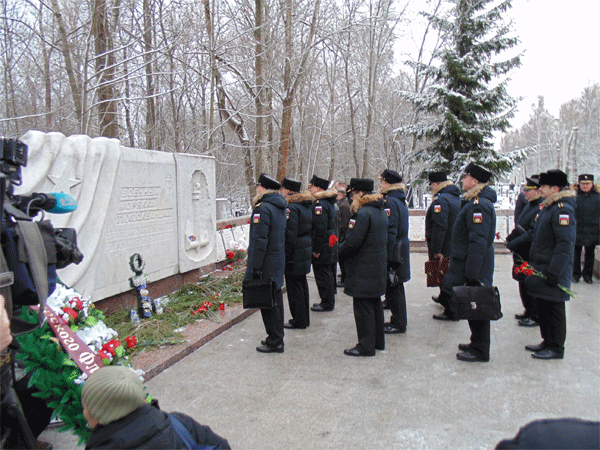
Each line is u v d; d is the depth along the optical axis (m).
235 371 4.15
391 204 5.22
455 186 6.15
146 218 5.75
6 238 1.96
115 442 1.70
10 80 8.55
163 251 6.15
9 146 1.99
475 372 4.10
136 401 1.78
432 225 6.01
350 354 4.54
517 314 5.84
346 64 17.28
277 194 4.65
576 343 4.86
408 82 21.77
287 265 5.32
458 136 13.15
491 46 12.96
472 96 13.11
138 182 5.57
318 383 3.88
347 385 3.84
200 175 7.10
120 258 5.25
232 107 12.82
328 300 6.31
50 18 9.27
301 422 3.22
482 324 4.30
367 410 3.39
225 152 13.62
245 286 4.37
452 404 3.48
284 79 12.20
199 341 4.76
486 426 3.14
